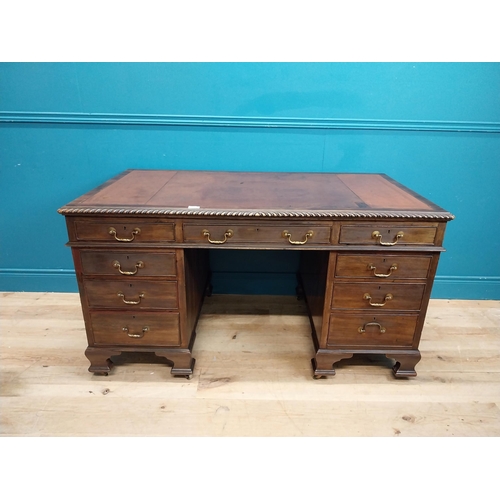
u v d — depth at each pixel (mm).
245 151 2125
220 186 1791
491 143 2094
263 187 1787
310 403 1609
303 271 2221
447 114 2041
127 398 1615
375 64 1944
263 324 2170
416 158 2137
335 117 2049
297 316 2258
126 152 2125
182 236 1502
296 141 2104
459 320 2219
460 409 1591
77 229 1487
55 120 2041
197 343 1987
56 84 1975
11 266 2389
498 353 1944
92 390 1655
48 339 1984
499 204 2223
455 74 1960
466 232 2293
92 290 1595
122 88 1989
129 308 1623
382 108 2029
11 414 1520
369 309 1624
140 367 1809
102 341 1686
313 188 1781
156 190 1703
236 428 1481
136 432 1456
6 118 2029
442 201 2230
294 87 1992
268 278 2439
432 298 2467
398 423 1518
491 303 2408
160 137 2092
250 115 2047
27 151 2117
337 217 1460
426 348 1971
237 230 1490
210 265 2398
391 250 1513
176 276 1566
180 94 2004
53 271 2402
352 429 1488
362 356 1918
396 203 1562
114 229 1482
